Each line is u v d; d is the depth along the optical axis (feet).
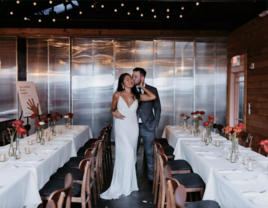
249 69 23.36
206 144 13.12
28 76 27.89
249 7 24.31
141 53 28.25
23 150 12.00
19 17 27.30
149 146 15.20
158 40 28.32
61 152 12.76
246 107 23.85
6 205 7.20
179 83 28.53
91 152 10.79
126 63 28.22
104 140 17.44
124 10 27.48
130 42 28.22
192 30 28.50
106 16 27.86
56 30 27.96
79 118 28.40
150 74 28.40
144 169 18.53
